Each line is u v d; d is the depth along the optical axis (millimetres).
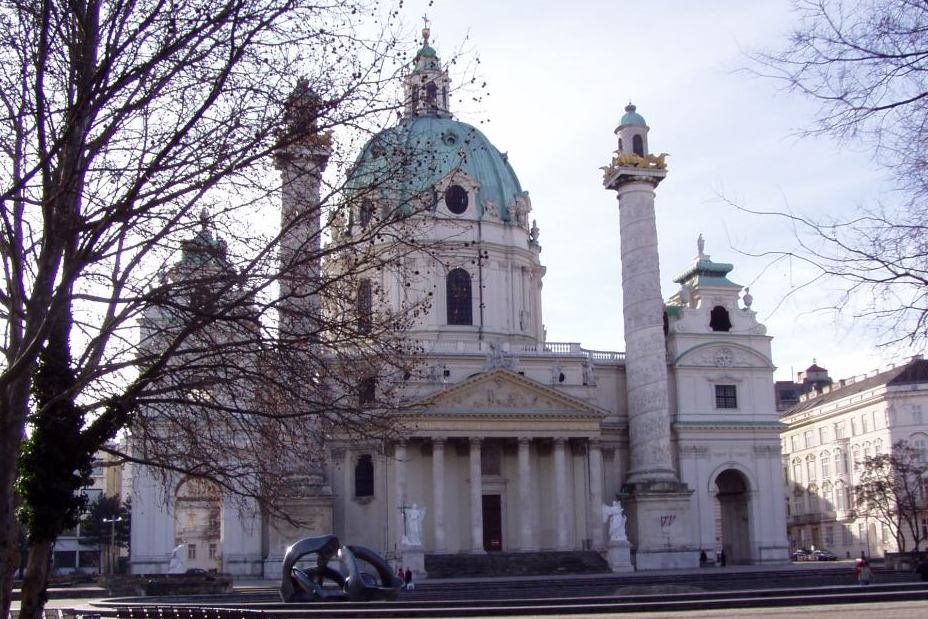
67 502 25000
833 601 33188
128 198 21406
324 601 41125
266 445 27250
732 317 95062
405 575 64250
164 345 31656
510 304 93625
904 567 69438
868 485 97375
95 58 22703
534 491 87188
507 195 96750
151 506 80000
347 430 27016
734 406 93312
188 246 24688
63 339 25438
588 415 85625
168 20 21672
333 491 83750
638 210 88375
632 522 86250
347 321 24859
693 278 97562
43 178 22078
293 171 27219
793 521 129125
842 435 118375
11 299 23062
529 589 57781
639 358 87562
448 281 91000
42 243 22359
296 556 42281
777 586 55688
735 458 92062
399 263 25750
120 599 52219
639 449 87000
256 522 79688
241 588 64312
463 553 81938
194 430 27453
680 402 91875
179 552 73250
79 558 139750
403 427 30891
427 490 84562
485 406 83688
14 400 21578
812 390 141125
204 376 26500
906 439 105750
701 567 84438
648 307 87625
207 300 23797
